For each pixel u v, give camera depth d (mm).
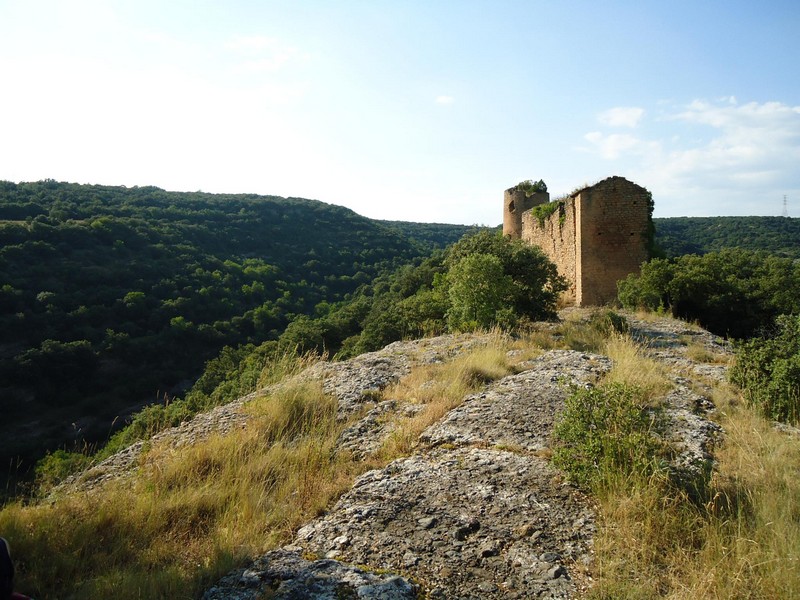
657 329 14141
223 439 6688
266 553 3934
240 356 32375
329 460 6051
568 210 24312
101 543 4562
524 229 32406
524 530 3910
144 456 7020
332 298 58156
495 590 3266
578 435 4898
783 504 3934
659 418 5648
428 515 4246
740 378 7516
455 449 5707
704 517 3896
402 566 3574
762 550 3406
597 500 4281
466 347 11383
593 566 3443
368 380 9000
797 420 6285
